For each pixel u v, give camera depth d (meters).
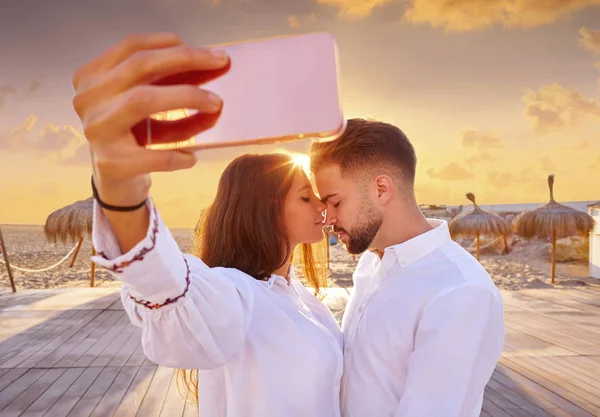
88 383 4.01
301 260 2.03
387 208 1.50
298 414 1.23
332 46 0.52
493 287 1.34
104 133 0.47
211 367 0.95
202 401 1.33
